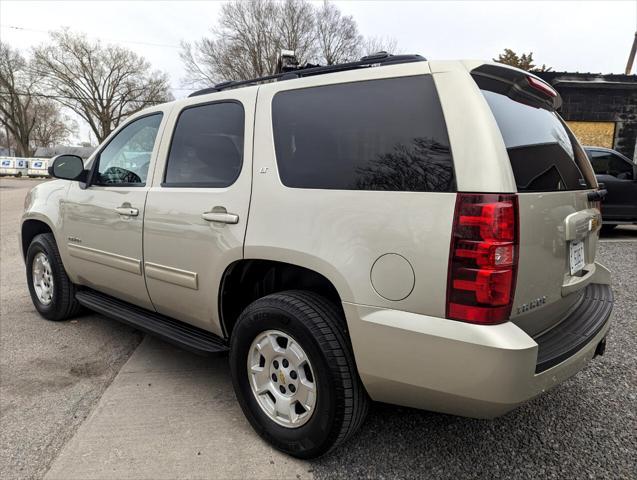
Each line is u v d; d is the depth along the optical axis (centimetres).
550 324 221
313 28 3353
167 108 312
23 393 295
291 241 220
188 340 281
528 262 187
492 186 174
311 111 231
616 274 573
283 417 233
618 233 932
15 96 4756
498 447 239
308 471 222
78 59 4666
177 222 276
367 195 202
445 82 193
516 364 170
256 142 247
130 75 4894
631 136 1343
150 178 305
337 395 207
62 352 359
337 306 226
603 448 238
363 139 210
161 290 296
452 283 178
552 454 233
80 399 288
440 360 180
